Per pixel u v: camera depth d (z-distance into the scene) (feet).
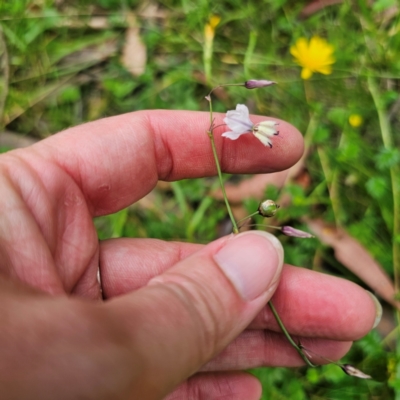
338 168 0.63
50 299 0.30
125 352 0.29
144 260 0.47
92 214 0.47
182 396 0.50
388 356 0.55
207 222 0.62
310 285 0.45
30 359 0.27
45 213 0.40
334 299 0.44
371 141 0.66
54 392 0.27
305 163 0.64
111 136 0.45
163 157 0.49
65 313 0.29
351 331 0.45
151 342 0.31
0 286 0.30
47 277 0.38
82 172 0.44
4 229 0.37
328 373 0.56
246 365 0.48
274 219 0.61
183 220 0.62
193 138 0.48
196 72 0.70
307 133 0.65
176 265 0.37
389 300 0.58
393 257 0.59
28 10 0.74
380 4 0.69
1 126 0.68
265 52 0.71
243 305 0.37
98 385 0.28
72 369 0.28
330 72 0.64
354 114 0.64
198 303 0.34
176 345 0.32
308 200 0.60
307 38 0.71
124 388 0.29
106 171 0.45
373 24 0.70
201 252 0.38
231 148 0.48
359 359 0.57
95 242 0.44
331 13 0.72
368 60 0.69
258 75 0.69
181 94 0.68
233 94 0.68
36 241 0.38
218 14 0.73
